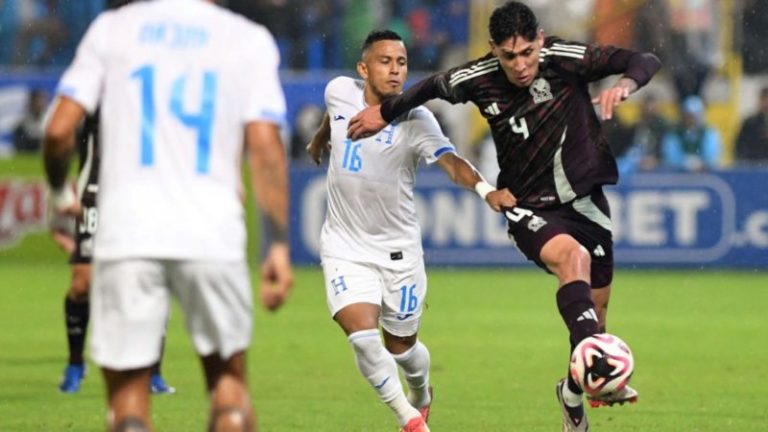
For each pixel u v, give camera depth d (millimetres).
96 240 16141
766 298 55406
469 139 67875
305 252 65875
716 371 36812
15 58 75062
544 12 74500
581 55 23641
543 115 23812
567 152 23938
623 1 73562
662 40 72438
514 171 24359
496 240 66188
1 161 67938
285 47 74188
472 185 24844
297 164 65500
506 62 23266
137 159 15844
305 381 34812
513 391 33281
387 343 26469
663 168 65188
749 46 72000
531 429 27875
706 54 72188
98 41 16219
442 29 75250
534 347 41656
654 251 65312
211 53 16094
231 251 15867
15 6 75000
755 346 42000
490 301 54312
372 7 74562
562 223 24109
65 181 16281
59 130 15828
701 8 72625
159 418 28859
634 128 68312
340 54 74375
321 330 45969
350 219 25625
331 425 28141
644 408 30609
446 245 66188
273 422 28500
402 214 25641
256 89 16062
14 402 31125
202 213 15773
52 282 60781
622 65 23516
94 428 27703
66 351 40875
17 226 68500
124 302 15766
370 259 25500
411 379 26781
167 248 15602
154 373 32500
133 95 15953
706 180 64938
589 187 24031
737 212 64875
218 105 16016
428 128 25391
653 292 57406
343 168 25531
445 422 28688
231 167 16141
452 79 24125
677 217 65125
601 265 24656
